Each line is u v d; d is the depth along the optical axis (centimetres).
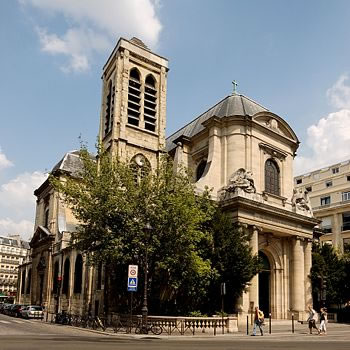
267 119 3878
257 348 1351
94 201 2661
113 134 4031
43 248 5594
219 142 3709
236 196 3122
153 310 2730
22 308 4106
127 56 4341
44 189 6244
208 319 2316
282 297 3522
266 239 3481
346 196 6306
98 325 2512
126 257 2481
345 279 3825
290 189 3922
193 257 2505
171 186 2702
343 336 2241
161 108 4472
